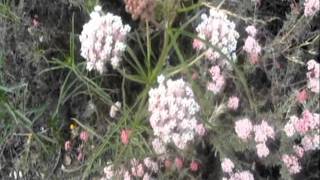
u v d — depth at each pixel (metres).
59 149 0.31
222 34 0.26
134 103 0.29
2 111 0.30
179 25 0.30
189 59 0.28
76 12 0.32
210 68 0.27
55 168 0.31
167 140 0.25
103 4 0.31
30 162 0.31
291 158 0.26
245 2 0.28
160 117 0.24
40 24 0.32
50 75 0.32
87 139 0.29
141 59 0.31
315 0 0.26
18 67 0.31
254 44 0.27
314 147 0.26
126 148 0.27
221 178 0.28
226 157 0.26
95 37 0.26
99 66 0.26
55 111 0.30
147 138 0.29
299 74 0.28
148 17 0.27
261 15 0.30
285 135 0.26
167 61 0.30
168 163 0.27
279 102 0.27
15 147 0.32
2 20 0.31
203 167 0.28
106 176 0.28
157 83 0.27
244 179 0.26
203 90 0.27
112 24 0.26
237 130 0.25
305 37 0.29
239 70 0.26
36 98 0.32
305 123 0.25
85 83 0.29
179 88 0.25
